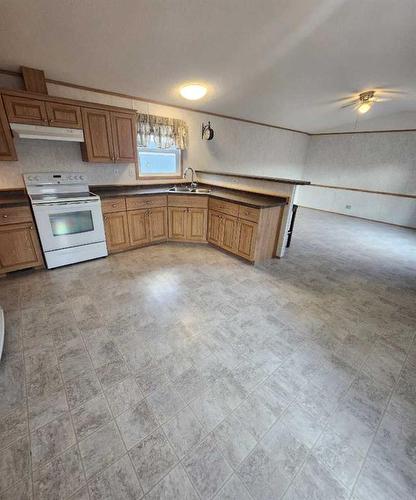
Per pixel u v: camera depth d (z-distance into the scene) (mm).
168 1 1943
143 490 1075
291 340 2012
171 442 1262
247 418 1393
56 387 1533
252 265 3367
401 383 1662
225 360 1785
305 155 7352
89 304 2377
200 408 1438
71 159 3295
